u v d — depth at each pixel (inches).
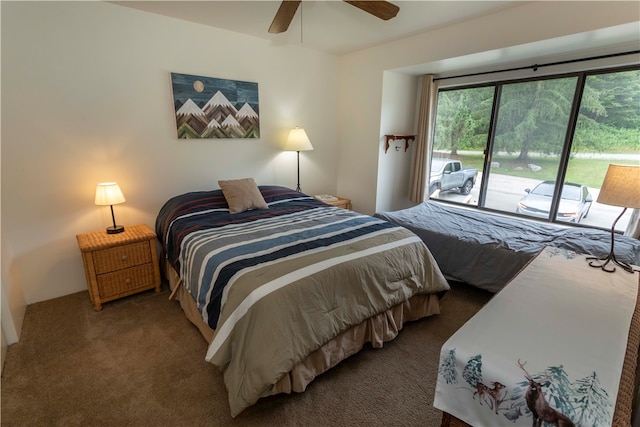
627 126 105.7
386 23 110.0
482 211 145.5
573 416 29.3
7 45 82.5
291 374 59.7
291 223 95.1
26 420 57.1
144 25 102.1
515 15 96.4
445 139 155.1
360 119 152.3
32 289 95.8
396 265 77.9
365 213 158.9
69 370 69.2
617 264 63.3
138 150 107.7
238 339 56.5
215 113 121.0
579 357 36.3
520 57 113.4
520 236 100.9
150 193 112.8
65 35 89.9
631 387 32.4
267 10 100.7
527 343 38.7
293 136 135.5
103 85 98.0
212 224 93.6
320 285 63.9
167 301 98.9
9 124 85.7
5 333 76.0
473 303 99.0
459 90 145.4
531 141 127.3
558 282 55.9
